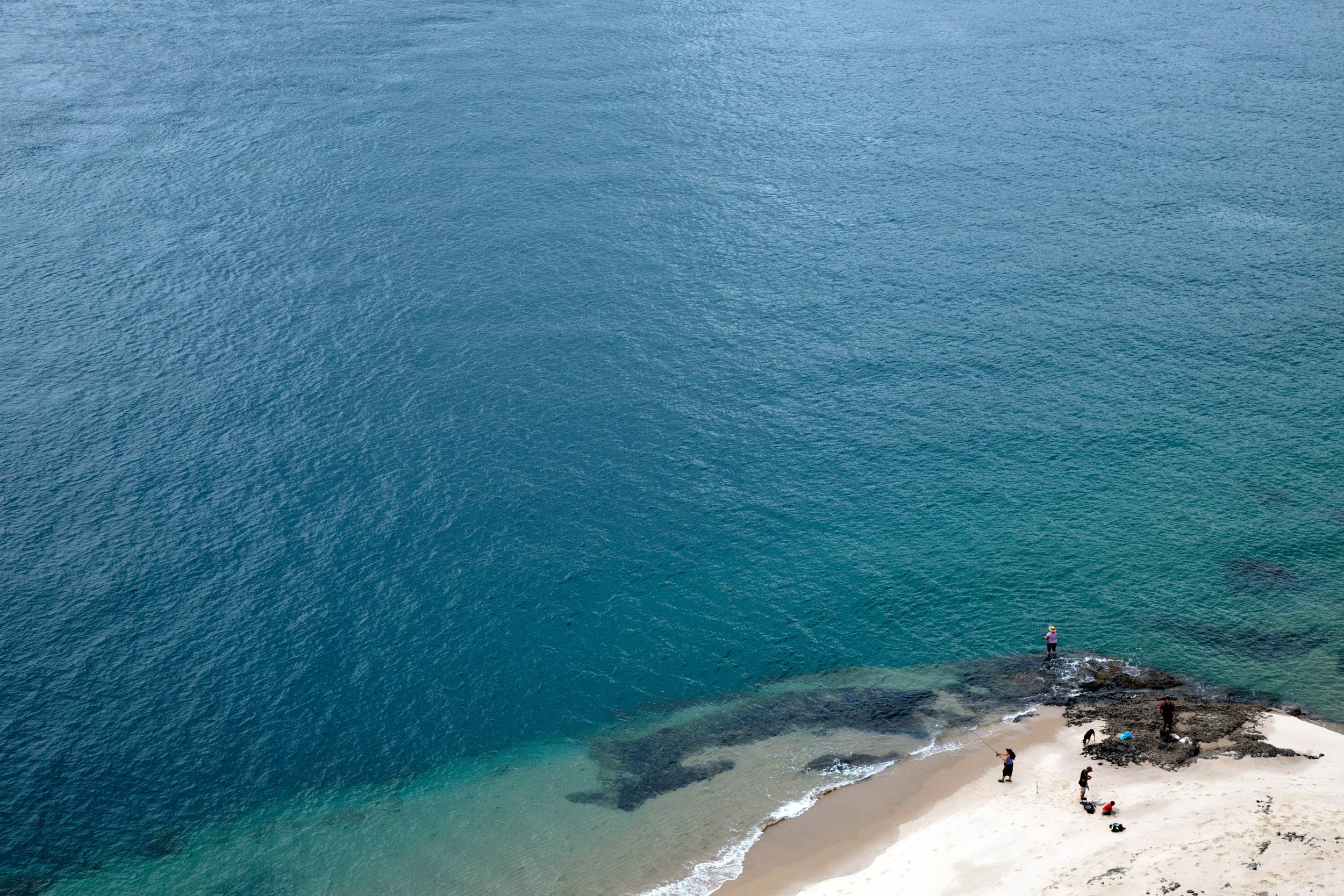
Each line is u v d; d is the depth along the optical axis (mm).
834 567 94000
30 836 71750
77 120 186500
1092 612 87250
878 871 62656
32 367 122062
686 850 66812
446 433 111938
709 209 158500
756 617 89062
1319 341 124125
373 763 76750
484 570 94500
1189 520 97000
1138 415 112375
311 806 73438
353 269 142000
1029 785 68062
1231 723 71312
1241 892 52031
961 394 117062
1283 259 141875
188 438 111062
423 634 87938
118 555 96125
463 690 82750
